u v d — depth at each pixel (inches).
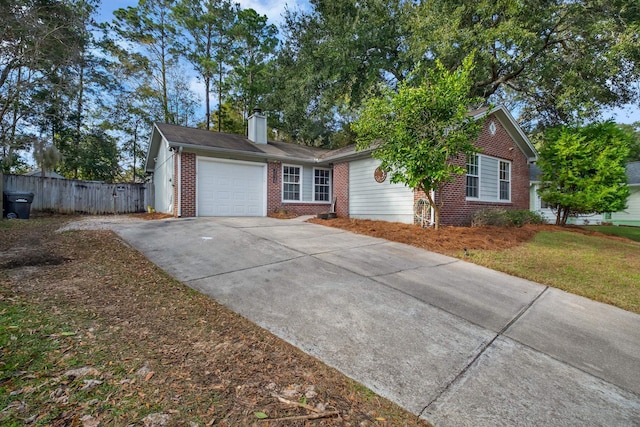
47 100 661.3
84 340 101.1
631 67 525.3
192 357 98.0
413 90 282.7
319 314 134.6
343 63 663.1
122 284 157.3
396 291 164.2
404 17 649.0
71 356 91.3
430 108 280.8
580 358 111.2
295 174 518.6
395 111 295.9
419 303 150.7
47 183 508.1
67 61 576.1
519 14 555.8
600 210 391.9
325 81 715.4
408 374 97.6
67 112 751.7
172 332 113.0
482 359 107.7
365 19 667.4
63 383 78.9
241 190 461.7
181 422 69.5
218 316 129.6
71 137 780.6
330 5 700.7
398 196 401.4
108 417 68.8
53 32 539.5
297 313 135.0
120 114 884.0
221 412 74.5
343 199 496.1
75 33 608.1
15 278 152.3
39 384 77.6
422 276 191.0
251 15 906.1
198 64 905.5
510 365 105.0
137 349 99.1
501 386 94.0
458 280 187.5
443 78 285.7
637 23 475.5
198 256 217.0
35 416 67.2
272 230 320.8
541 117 676.7
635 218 616.4
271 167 487.5
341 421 75.7
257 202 476.7
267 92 922.7
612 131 385.4
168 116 946.7
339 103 761.6
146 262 199.8
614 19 502.0
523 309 150.8
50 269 171.2
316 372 95.7
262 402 79.8
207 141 447.5
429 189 307.0
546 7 551.5
